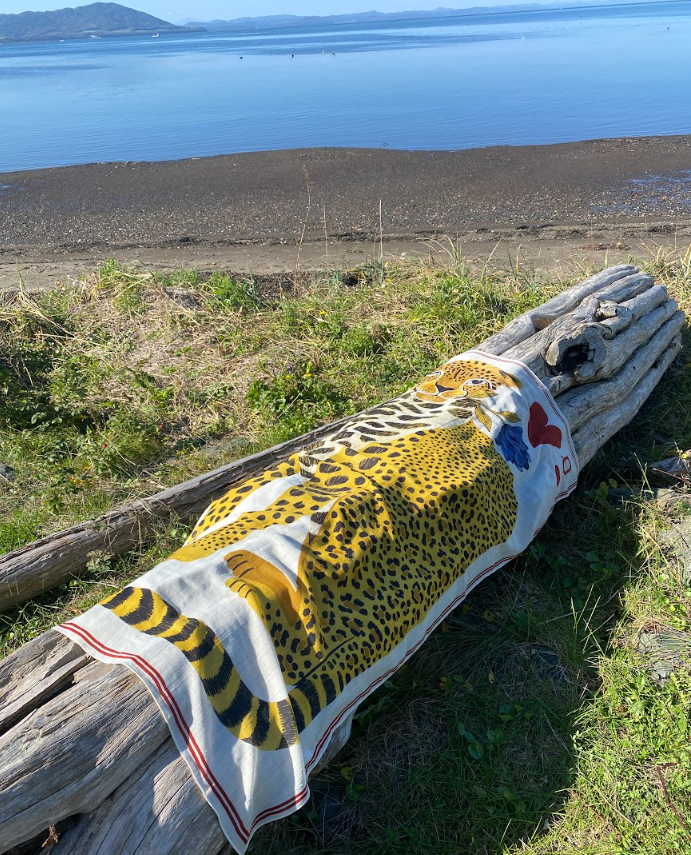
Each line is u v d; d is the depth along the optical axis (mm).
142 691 2428
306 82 40281
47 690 2467
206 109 29938
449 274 7992
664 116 21797
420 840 2783
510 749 3064
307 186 15461
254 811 2436
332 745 2896
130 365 6902
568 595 3859
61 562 4207
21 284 8180
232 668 2557
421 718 3238
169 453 5566
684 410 5414
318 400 6062
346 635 2869
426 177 15578
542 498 3971
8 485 5230
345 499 3232
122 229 13297
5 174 18547
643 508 4227
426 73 41250
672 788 2812
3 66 87000
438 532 3400
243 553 2900
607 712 3172
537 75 35812
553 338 4859
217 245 11875
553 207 12977
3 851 2092
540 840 2748
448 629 3666
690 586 3709
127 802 2268
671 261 8188
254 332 7258
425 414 4090
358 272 8711
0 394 6223
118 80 51844
